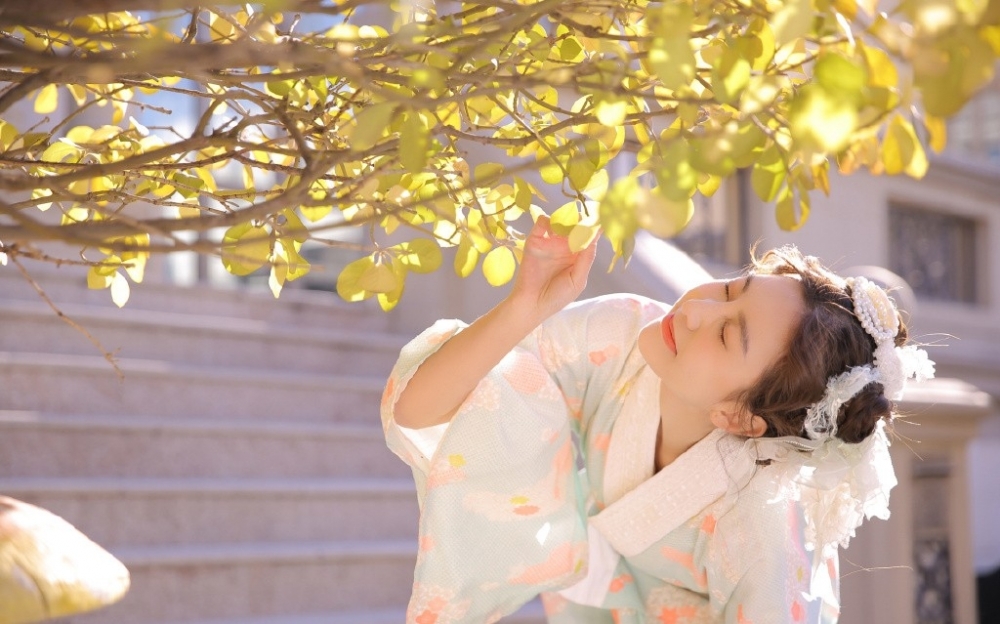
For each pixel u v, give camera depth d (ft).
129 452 8.86
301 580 8.41
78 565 2.38
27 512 2.49
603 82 2.37
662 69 2.12
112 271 3.76
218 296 11.91
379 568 8.84
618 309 5.22
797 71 2.56
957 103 1.89
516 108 3.33
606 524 5.19
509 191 3.50
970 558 9.91
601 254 10.52
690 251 15.98
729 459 4.86
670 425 5.04
